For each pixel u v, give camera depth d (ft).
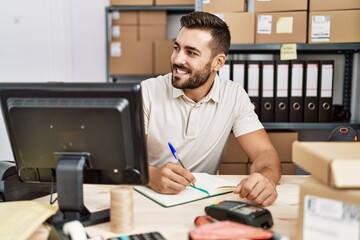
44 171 2.94
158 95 4.71
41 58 9.48
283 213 2.96
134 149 2.67
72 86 2.61
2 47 9.40
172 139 4.67
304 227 2.19
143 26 8.27
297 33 5.90
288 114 6.26
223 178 3.98
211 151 4.81
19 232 2.39
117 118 2.57
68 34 9.41
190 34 4.17
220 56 4.46
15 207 2.75
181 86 4.32
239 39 5.99
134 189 3.52
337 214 2.06
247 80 6.16
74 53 9.49
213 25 4.27
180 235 2.55
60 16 9.32
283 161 6.20
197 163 4.80
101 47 9.46
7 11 9.26
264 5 5.90
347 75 7.21
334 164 2.03
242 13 5.93
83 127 2.64
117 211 2.59
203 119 4.64
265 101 6.21
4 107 2.72
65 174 2.71
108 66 8.50
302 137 7.34
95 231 2.64
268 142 4.63
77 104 2.59
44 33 9.38
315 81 6.14
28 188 3.33
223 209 2.71
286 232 2.60
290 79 6.16
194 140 4.66
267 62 6.13
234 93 4.83
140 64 8.13
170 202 3.14
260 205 3.10
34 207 2.73
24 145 2.82
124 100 2.55
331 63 6.12
